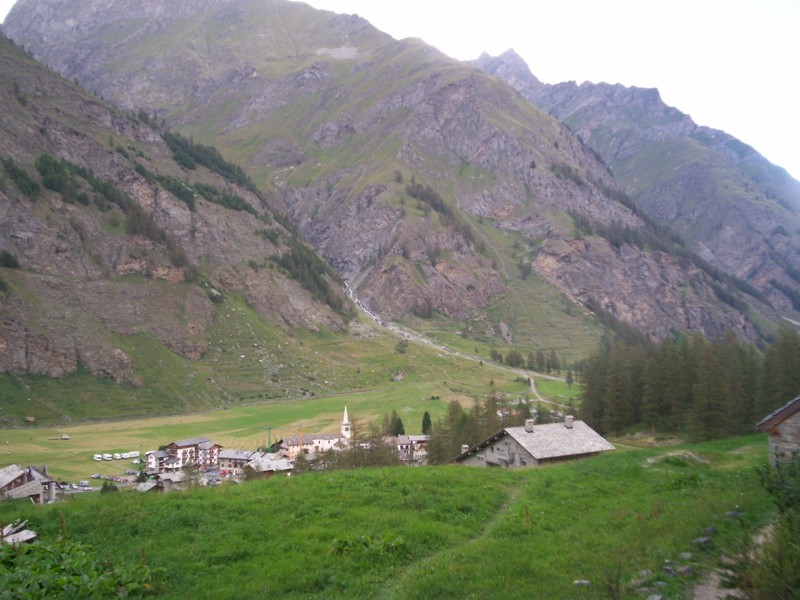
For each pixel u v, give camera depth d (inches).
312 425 5871.1
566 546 870.4
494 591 697.6
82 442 4992.6
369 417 6082.7
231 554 855.1
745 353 3769.7
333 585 767.7
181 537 922.1
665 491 1194.0
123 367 6614.2
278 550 880.3
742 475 1219.2
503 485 1389.0
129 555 834.8
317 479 1342.3
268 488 1247.5
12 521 941.8
